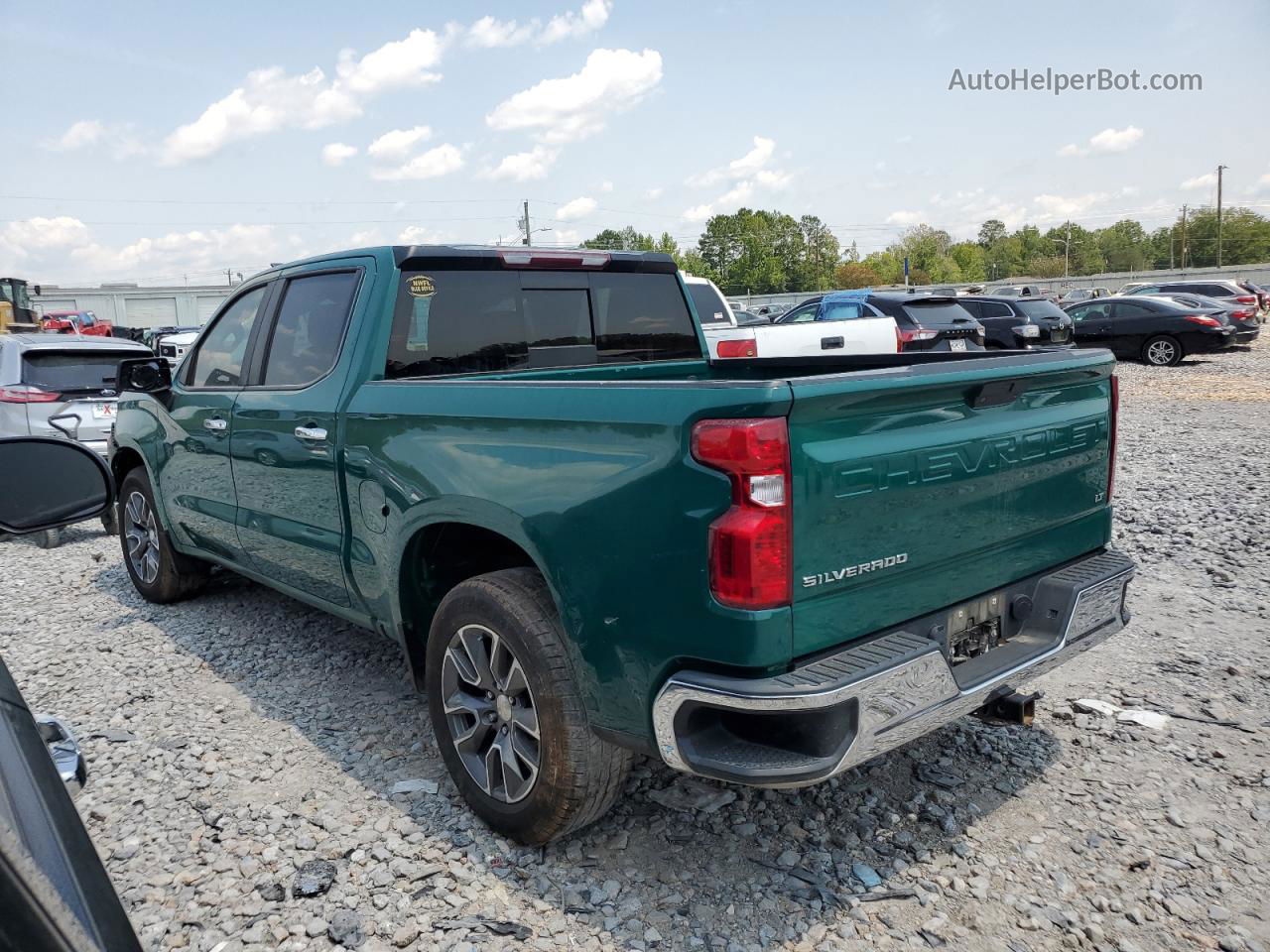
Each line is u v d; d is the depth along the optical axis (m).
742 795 3.23
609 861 2.87
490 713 2.99
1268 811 3.04
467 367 3.69
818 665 2.32
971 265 155.12
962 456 2.62
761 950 2.46
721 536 2.23
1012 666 2.73
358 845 2.98
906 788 3.25
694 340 4.54
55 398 8.57
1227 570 5.63
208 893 2.75
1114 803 3.12
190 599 5.69
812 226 137.62
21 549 7.52
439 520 3.02
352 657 4.65
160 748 3.70
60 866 1.01
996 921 2.55
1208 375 18.34
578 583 2.57
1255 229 123.19
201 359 4.76
